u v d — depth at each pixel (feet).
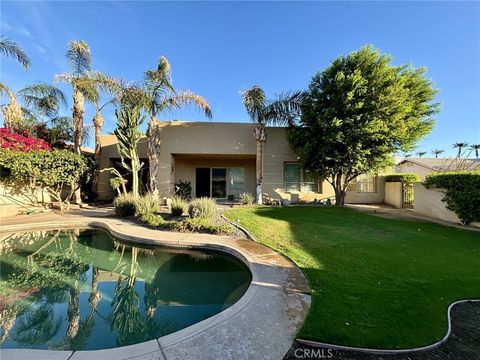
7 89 39.01
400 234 24.31
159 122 46.37
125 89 38.11
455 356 7.81
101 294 14.28
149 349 7.66
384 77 34.86
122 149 37.63
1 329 10.62
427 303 11.07
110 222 28.30
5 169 35.37
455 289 12.64
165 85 39.29
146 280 16.37
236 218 28.91
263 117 41.52
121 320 11.38
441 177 31.94
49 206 39.58
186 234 23.34
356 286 12.60
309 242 21.11
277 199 46.57
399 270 15.02
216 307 12.73
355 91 34.91
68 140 50.14
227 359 7.30
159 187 45.88
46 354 7.36
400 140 35.99
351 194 48.88
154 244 21.35
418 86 38.29
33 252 21.15
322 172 40.37
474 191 27.96
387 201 47.96
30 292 14.26
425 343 8.32
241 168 53.98
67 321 11.31
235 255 18.45
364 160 36.11
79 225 29.04
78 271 17.51
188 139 46.60
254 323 9.14
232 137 47.14
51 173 35.68
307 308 10.30
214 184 53.31
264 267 15.05
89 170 43.98
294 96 41.11
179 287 15.28
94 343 9.69
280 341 8.16
